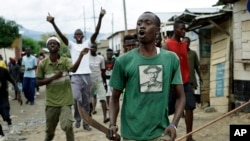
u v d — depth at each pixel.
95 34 8.10
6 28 34.16
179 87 3.19
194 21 10.59
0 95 8.20
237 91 9.91
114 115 3.17
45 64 5.82
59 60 5.83
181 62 6.16
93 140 7.28
